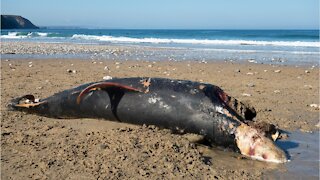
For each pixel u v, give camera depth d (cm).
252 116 322
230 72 747
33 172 239
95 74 659
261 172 255
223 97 308
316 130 361
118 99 331
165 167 252
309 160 280
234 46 1641
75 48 1344
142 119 322
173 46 1594
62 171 241
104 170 243
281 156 278
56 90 492
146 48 1424
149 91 322
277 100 486
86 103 344
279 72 771
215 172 251
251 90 550
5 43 1552
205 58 1048
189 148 286
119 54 1140
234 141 293
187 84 317
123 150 272
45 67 758
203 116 301
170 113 311
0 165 248
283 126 371
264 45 1738
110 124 333
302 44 1772
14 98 409
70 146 280
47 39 2102
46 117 365
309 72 776
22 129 322
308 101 488
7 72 663
